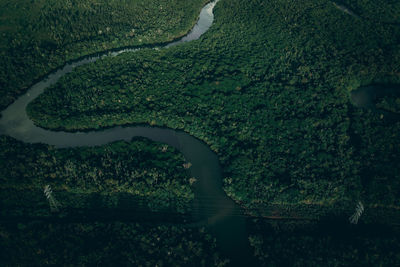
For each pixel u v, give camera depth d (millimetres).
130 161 172500
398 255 139625
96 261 133500
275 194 161875
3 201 154875
